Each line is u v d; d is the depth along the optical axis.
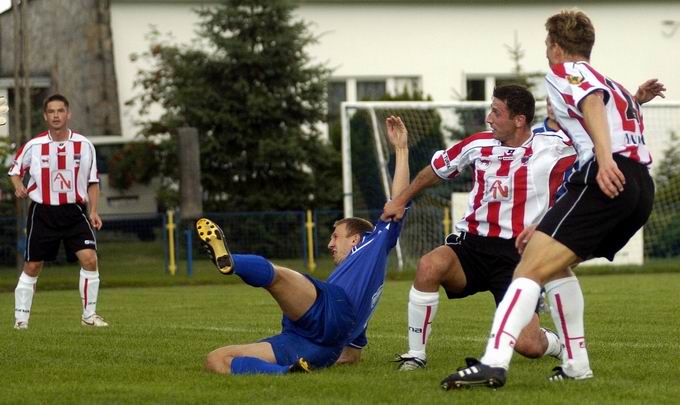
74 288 62.16
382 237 21.41
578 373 19.39
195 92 84.25
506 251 21.91
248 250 72.00
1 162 74.25
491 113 21.97
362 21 106.50
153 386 18.72
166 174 85.81
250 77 85.12
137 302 47.12
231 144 84.81
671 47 111.12
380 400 16.81
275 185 85.31
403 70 107.25
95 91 100.94
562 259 17.78
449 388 17.58
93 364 22.31
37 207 34.22
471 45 108.31
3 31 102.56
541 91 90.94
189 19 102.50
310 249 72.00
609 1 109.94
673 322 33.44
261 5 85.00
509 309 17.58
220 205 83.88
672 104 71.75
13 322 37.06
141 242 72.00
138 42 101.88
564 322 19.39
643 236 74.38
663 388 18.42
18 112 66.56
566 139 21.86
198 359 23.12
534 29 109.12
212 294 53.12
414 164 79.88
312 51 105.50
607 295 46.69
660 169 76.12
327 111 90.12
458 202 71.94
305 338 20.58
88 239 34.34
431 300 21.73
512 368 21.77
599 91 17.83
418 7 107.31
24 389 18.64
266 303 45.25
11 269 70.12
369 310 21.30
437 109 80.31
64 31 101.62
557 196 19.02
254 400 16.92
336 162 85.88
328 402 16.59
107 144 89.81
